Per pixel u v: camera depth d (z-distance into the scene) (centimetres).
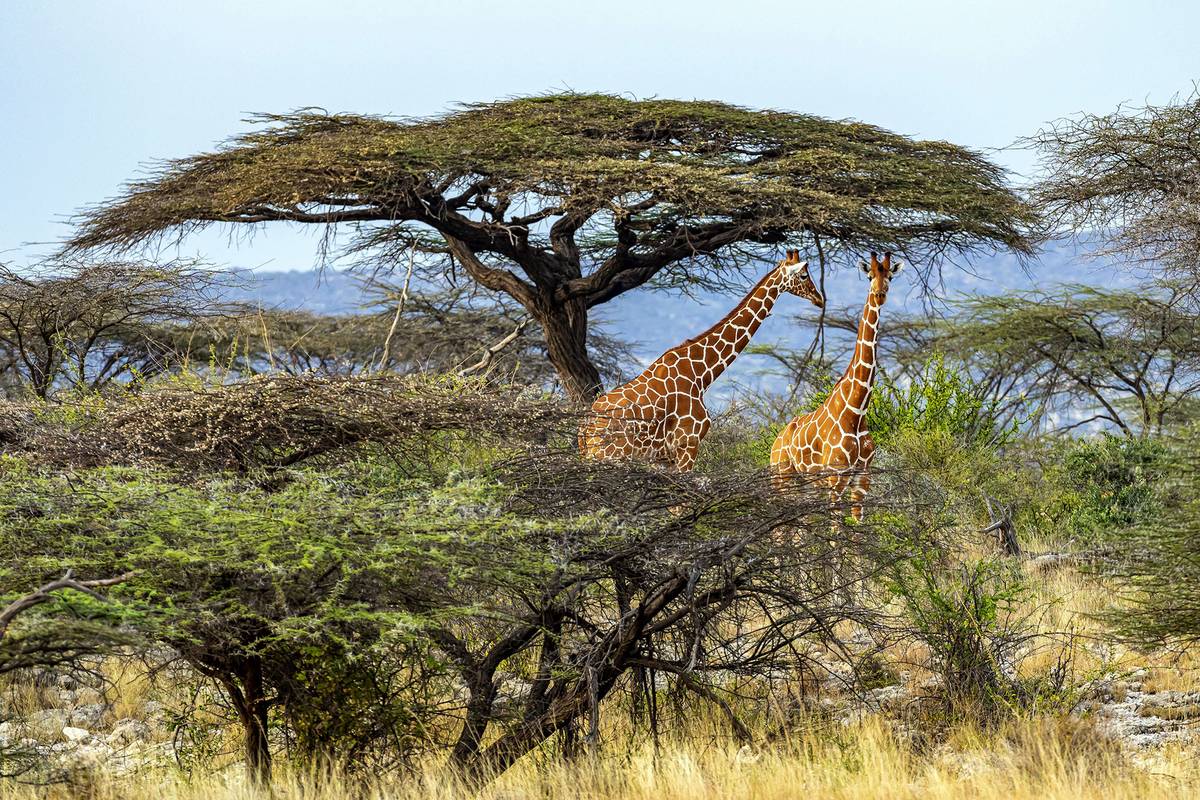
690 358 1916
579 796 1043
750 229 3053
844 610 1194
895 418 2348
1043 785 1010
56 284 2780
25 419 1336
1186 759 1090
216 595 1011
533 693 1155
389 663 1123
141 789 1120
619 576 1138
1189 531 1156
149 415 1213
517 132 3038
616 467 1192
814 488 1178
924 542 1330
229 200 2925
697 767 1066
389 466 1269
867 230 3041
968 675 1259
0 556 1043
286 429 1208
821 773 1067
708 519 1137
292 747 1157
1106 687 1317
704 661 1134
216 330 3005
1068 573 1672
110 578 972
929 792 1005
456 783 1062
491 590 1100
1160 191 2886
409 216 3053
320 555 983
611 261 3145
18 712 1491
